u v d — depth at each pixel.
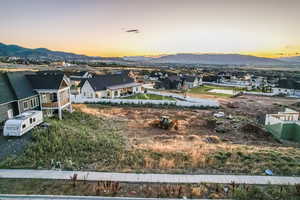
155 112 30.30
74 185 8.60
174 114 29.30
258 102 42.47
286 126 20.44
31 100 20.06
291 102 43.34
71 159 11.40
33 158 11.21
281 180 9.44
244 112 32.50
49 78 21.77
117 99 36.06
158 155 12.62
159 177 9.54
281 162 11.58
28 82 21.17
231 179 9.48
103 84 41.97
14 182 8.87
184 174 9.90
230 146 15.68
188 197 7.98
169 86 65.25
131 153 12.84
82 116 24.06
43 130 15.28
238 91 58.28
